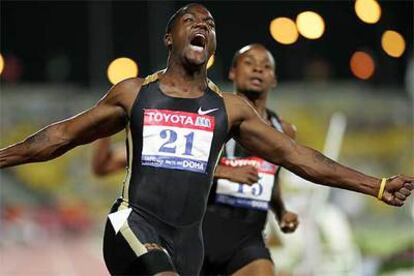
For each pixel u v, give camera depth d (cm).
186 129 1488
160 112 1487
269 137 1532
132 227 1473
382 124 7719
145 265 1416
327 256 3347
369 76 7219
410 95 7706
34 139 1509
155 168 1482
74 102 7881
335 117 3247
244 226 2036
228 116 1512
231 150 2041
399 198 1508
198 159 1491
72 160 7638
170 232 1493
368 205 6253
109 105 1502
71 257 5503
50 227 6888
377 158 7631
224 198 2031
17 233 6594
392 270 2991
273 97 7888
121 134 6881
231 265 2027
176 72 1505
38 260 5375
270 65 2127
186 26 1493
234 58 2167
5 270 4859
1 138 7706
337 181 1525
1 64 6053
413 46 7138
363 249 4328
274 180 2062
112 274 1498
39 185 7581
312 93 7944
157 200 1486
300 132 7700
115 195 7462
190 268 1520
